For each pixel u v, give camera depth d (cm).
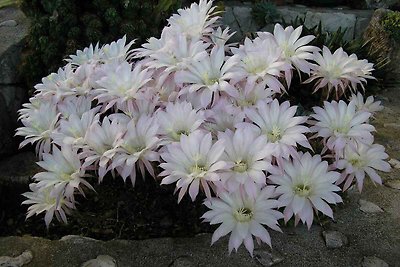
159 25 158
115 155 84
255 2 217
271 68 90
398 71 171
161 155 82
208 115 88
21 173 123
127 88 92
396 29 171
